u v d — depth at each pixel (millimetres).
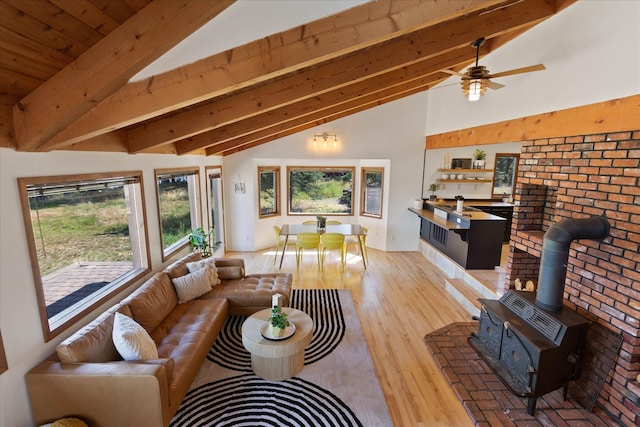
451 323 4074
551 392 2852
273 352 2869
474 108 4969
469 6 1896
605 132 2656
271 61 1923
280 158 6953
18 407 2129
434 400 2811
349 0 1898
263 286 4211
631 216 2428
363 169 7492
